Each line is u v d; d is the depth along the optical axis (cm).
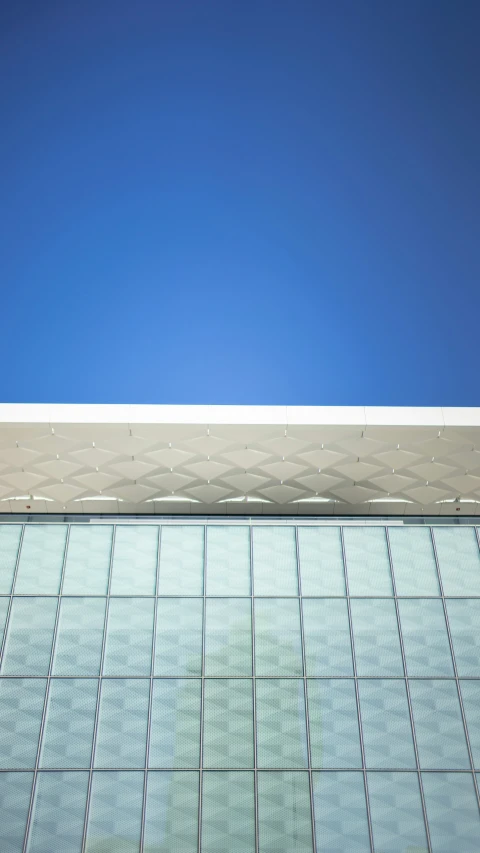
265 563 2047
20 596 1961
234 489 2678
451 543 2094
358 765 1706
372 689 1823
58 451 2527
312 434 2478
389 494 2703
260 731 1752
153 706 1783
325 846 1602
